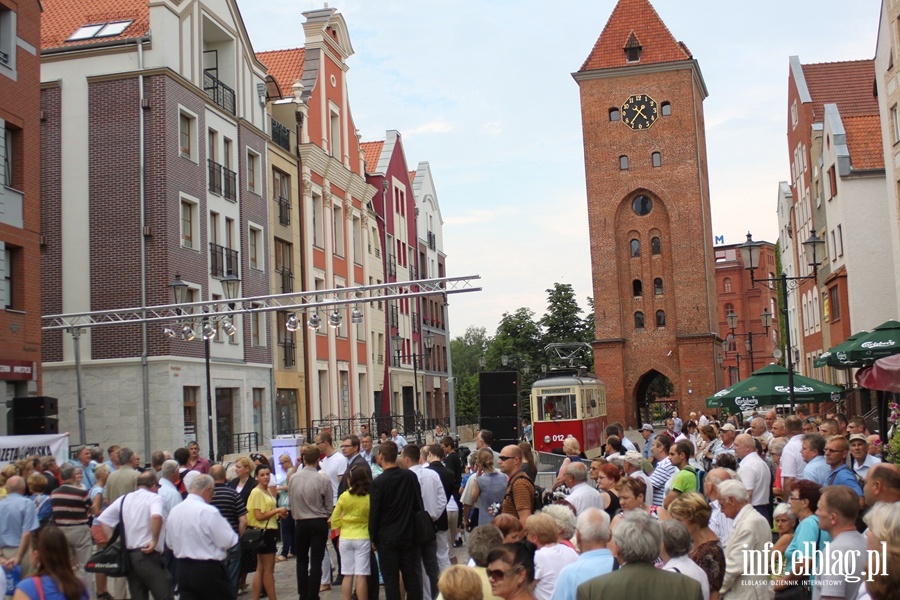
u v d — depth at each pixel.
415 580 13.10
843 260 44.47
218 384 37.91
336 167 52.72
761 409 37.31
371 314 60.19
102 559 12.55
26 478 16.84
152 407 34.06
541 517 8.58
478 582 6.59
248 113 42.88
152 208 34.84
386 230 64.94
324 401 51.00
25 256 27.78
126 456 16.20
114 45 35.44
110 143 35.38
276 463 22.98
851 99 56.69
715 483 10.19
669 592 6.52
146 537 12.64
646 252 68.19
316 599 14.64
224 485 14.53
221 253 39.19
